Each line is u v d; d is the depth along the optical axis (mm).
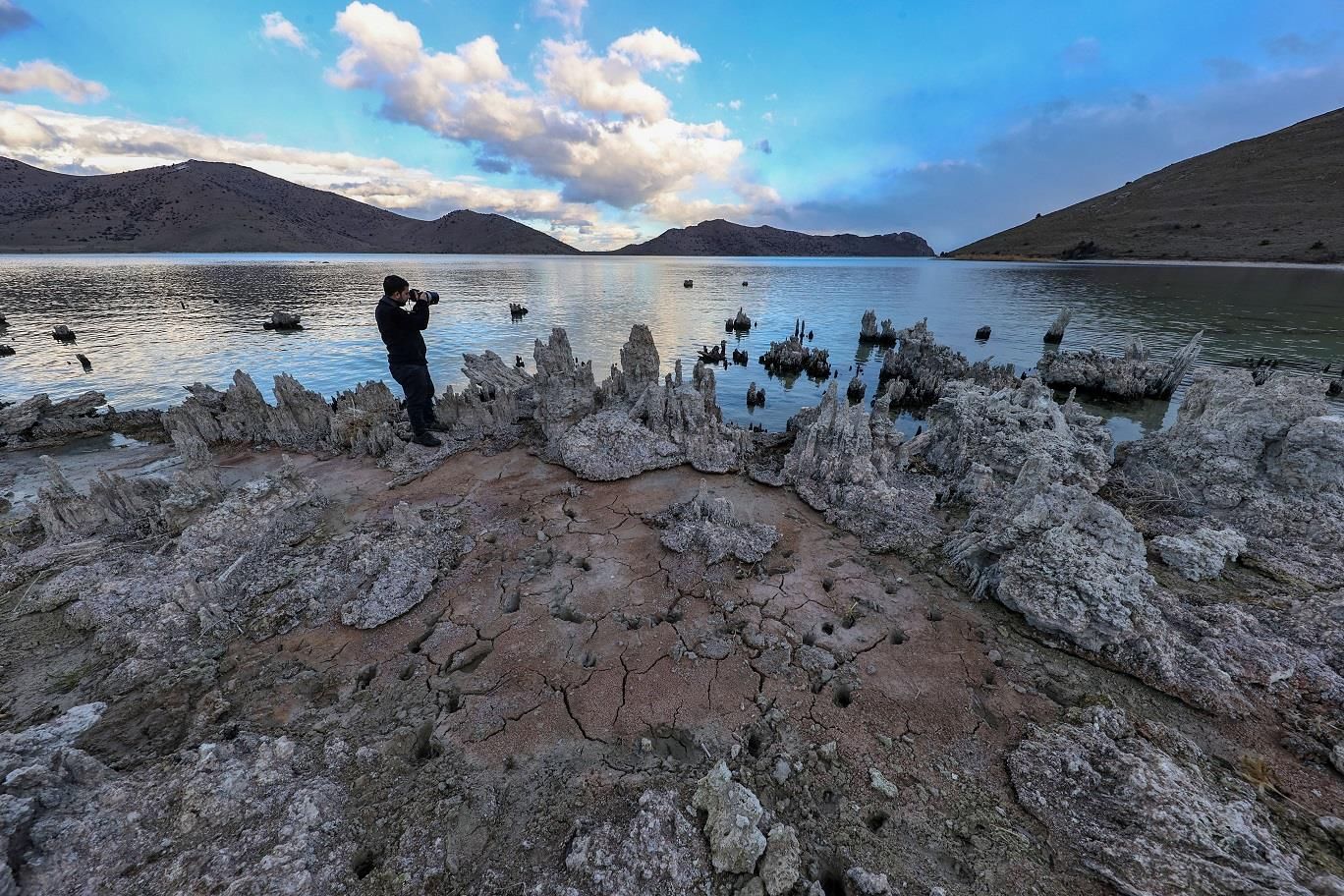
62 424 17891
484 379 20906
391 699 6801
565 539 10133
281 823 5188
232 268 124750
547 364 17047
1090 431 15750
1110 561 8055
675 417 13836
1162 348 37312
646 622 8078
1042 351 39250
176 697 6859
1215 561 9125
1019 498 9289
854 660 7391
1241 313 50125
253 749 5992
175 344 37906
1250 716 6480
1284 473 10844
